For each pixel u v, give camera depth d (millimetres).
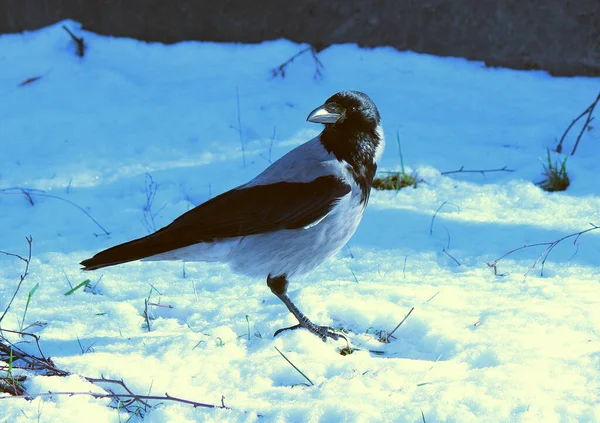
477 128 16156
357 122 8984
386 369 7844
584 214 12445
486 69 18625
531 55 18344
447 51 18844
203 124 16344
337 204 8781
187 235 8750
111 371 7977
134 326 9445
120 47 19141
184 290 10555
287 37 19016
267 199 8758
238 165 14719
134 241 8750
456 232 12062
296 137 15766
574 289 9898
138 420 7176
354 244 11828
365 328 9320
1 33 19172
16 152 15359
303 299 9711
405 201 13398
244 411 7188
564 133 15438
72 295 10383
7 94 17641
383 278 10609
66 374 7926
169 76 18594
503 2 18234
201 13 19047
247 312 9633
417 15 18766
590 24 17828
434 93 17688
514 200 13227
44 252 11766
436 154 15062
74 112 16906
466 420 6840
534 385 7418
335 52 19016
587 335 8578
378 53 18984
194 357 8312
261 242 8875
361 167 9031
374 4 18812
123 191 13914
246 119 16547
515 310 9156
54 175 14453
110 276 11055
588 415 6867
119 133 16031
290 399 7438
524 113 16766
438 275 10703
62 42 19078
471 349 8281
